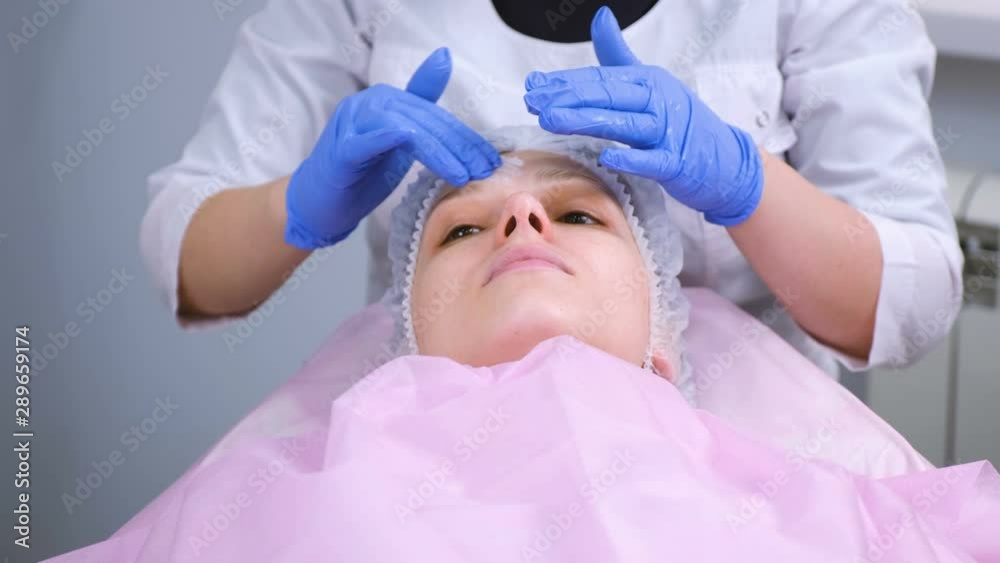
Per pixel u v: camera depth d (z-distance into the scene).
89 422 1.87
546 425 0.79
